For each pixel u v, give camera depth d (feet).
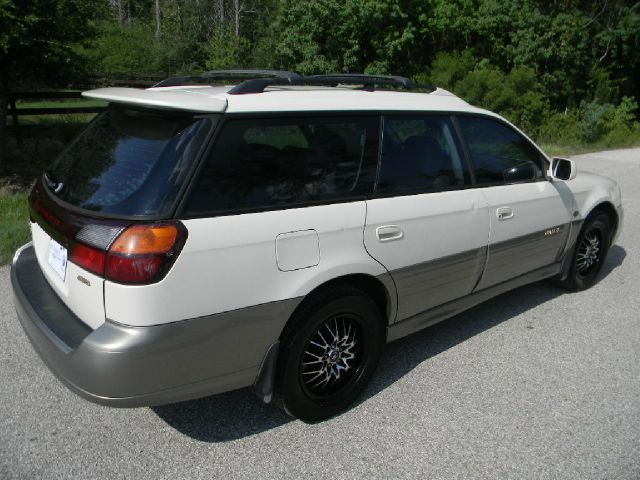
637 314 15.26
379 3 56.65
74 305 8.63
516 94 61.16
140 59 106.93
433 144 11.55
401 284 10.83
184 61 114.01
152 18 185.98
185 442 9.53
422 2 60.08
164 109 8.63
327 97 9.92
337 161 9.78
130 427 9.87
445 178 11.70
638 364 12.56
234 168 8.46
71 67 26.89
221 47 104.68
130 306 7.65
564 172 13.87
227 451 9.34
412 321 11.51
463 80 60.29
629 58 81.66
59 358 8.14
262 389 9.24
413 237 10.77
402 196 10.67
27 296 9.54
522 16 66.90
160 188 7.90
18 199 22.43
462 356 12.73
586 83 72.49
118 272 7.63
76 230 8.25
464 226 11.85
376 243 10.11
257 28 134.92
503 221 12.86
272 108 8.95
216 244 8.09
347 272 9.68
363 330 10.41
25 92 33.12
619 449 9.65
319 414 10.10
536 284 17.38
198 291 8.02
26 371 11.35
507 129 13.39
